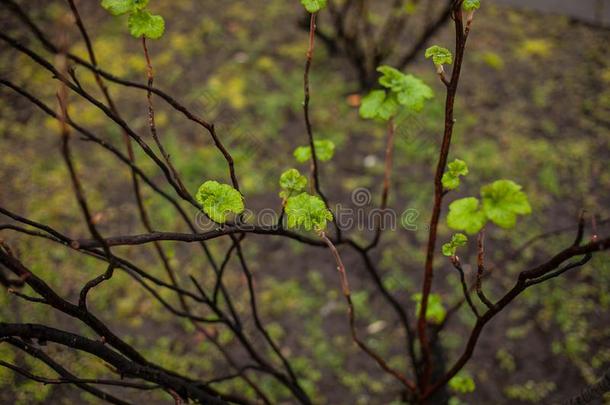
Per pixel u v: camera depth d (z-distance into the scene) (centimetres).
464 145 413
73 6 149
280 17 517
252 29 500
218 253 353
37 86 419
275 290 340
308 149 177
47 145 392
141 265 339
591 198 384
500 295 338
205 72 456
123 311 319
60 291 317
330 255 360
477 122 431
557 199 386
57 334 130
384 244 364
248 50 477
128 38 471
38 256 329
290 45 486
